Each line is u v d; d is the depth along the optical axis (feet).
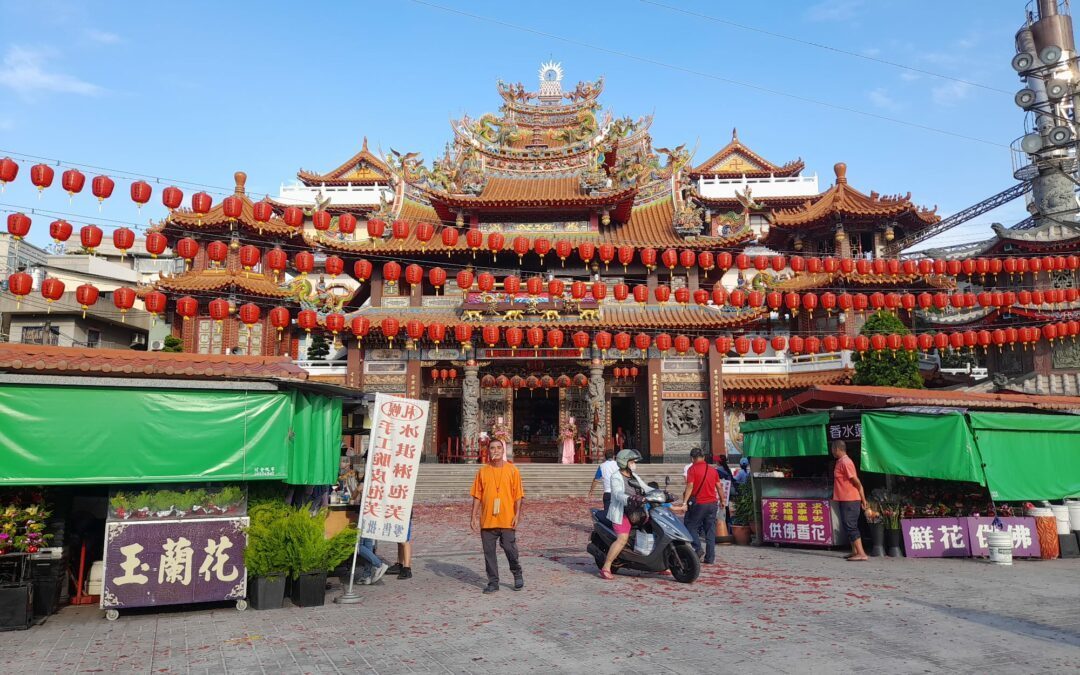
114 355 35.12
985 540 45.42
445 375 122.93
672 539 38.17
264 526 33.58
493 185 133.28
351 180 203.00
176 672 23.24
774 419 55.57
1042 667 22.44
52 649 26.23
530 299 118.11
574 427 120.98
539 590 36.14
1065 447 48.70
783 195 195.11
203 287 117.19
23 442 30.58
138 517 32.07
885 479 52.24
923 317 129.39
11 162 41.65
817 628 27.48
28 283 47.47
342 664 23.82
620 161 128.26
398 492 35.94
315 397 38.42
